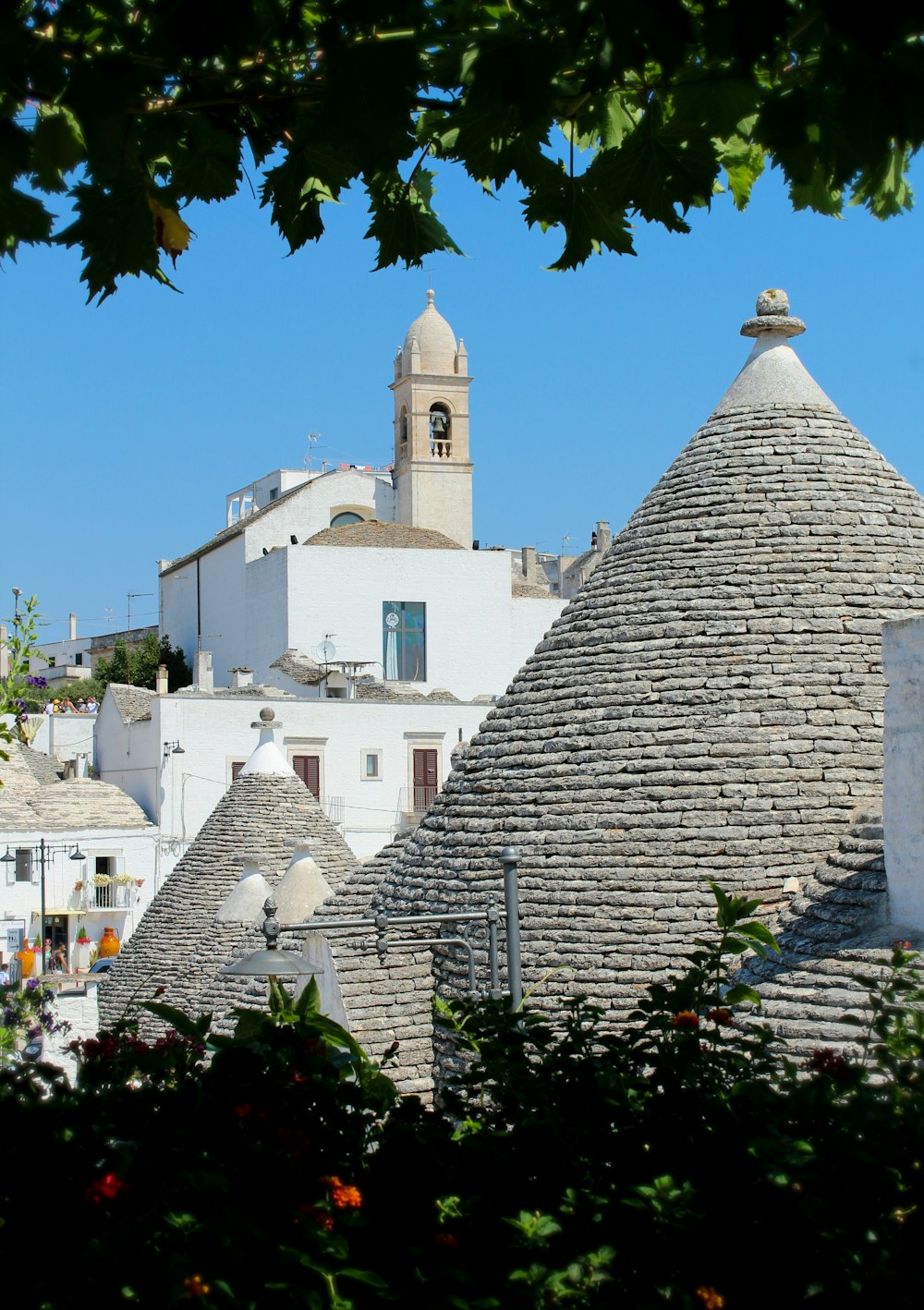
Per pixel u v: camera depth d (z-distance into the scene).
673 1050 7.29
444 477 74.44
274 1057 7.09
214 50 5.64
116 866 48.66
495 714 17.00
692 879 14.69
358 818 51.41
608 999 14.30
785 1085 7.09
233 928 23.67
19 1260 6.13
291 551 59.06
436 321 76.56
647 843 15.01
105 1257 5.82
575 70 6.53
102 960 46.59
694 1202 6.32
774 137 6.44
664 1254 6.18
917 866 12.43
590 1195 6.34
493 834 16.00
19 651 15.08
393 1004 16.34
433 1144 6.88
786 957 12.92
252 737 50.41
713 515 16.64
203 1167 6.40
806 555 16.25
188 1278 5.55
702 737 15.31
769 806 14.90
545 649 16.97
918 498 17.16
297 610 59.06
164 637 70.94
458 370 75.94
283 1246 5.73
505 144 6.70
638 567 16.69
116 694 54.66
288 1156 6.57
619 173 6.75
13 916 46.97
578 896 15.00
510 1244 6.10
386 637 59.84
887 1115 6.59
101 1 5.87
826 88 6.22
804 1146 6.21
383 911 17.14
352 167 6.91
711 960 7.97
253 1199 6.39
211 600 68.31
